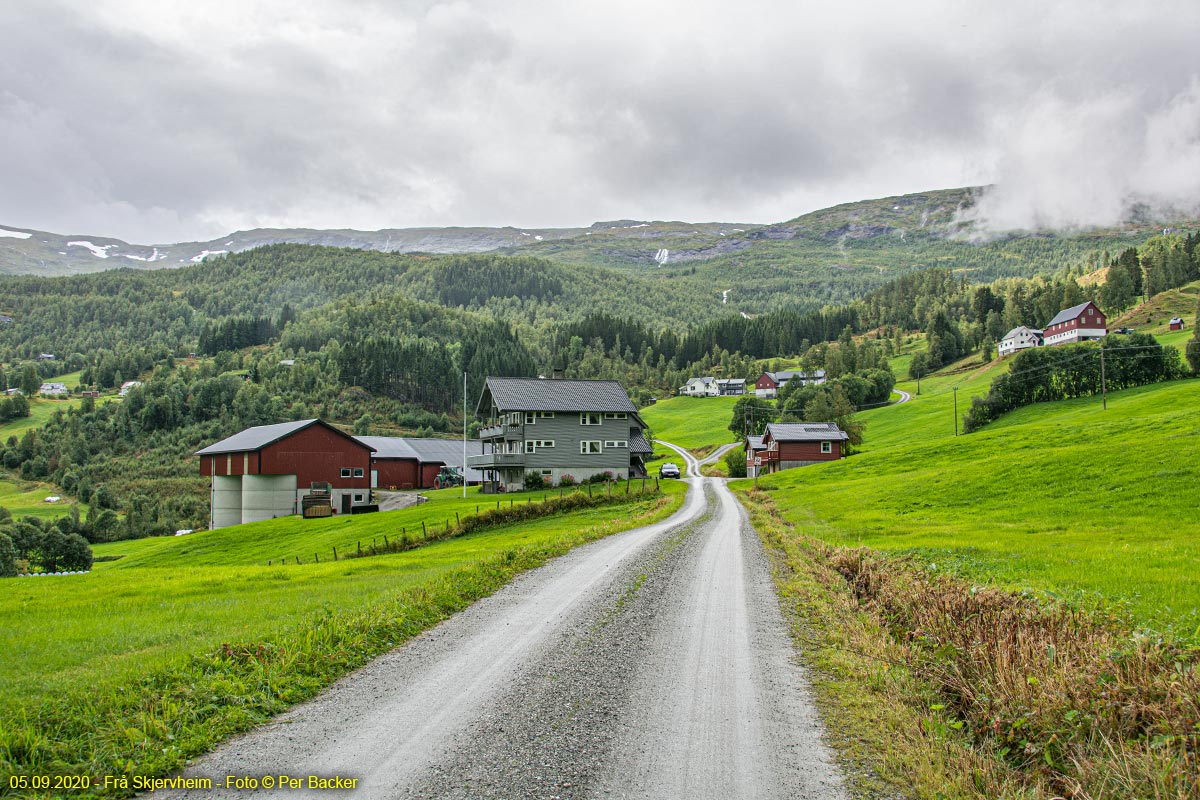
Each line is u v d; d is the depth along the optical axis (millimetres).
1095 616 13539
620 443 80000
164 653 14312
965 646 12656
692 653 14430
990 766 9188
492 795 8406
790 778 8906
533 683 12562
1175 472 41188
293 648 13945
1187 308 186875
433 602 18859
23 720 10422
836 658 13734
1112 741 9273
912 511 44094
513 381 81812
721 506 55750
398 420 175375
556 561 27359
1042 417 101688
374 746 9867
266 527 66312
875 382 155125
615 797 8367
